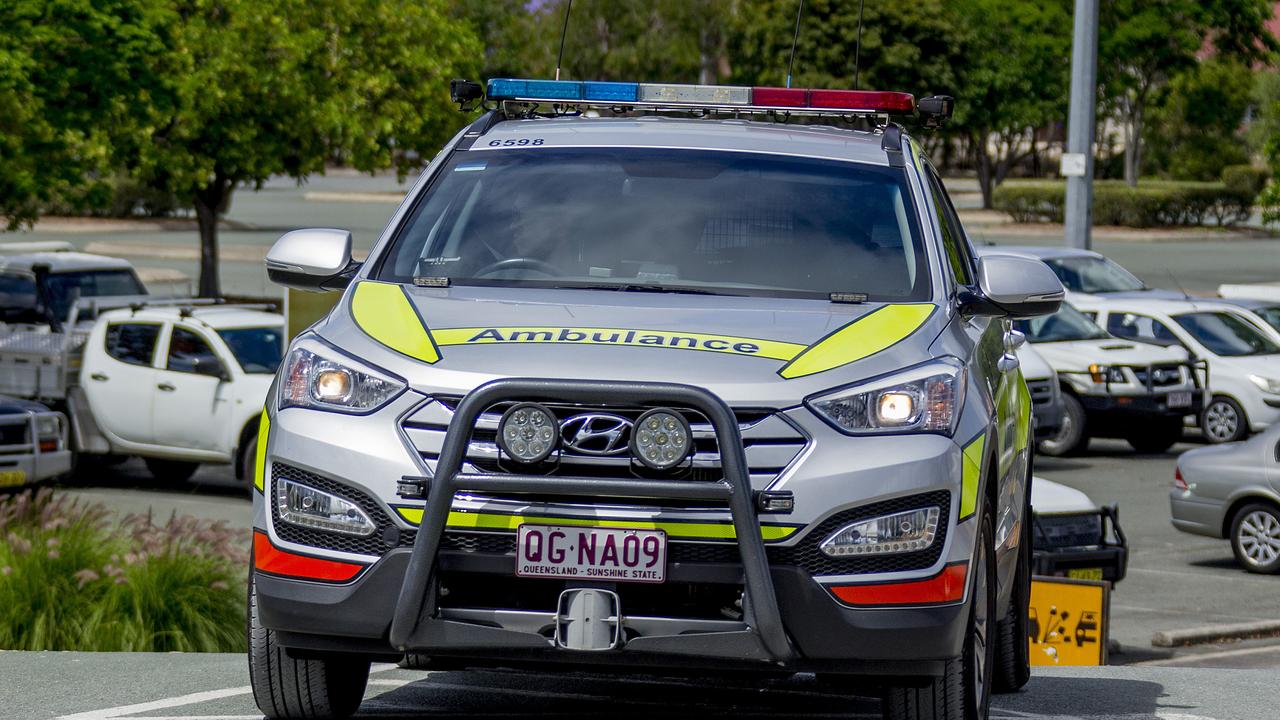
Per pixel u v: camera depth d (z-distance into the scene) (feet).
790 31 244.83
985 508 25.70
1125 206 277.85
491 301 26.04
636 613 22.98
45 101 100.63
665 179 29.35
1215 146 339.36
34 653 39.29
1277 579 78.79
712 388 23.12
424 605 23.06
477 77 152.05
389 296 26.35
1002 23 264.31
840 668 23.35
